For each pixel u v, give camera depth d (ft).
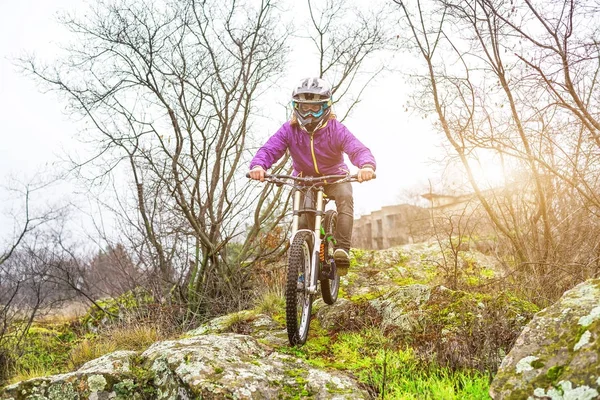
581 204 19.58
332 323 17.84
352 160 15.35
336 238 15.53
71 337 28.22
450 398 12.16
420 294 17.17
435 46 20.22
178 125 25.09
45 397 13.20
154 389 13.37
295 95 15.43
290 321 14.02
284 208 26.99
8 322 29.40
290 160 26.86
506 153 18.74
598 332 9.93
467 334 14.25
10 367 24.31
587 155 18.25
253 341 15.23
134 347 19.94
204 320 24.70
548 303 17.53
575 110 17.10
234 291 25.81
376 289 22.89
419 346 14.97
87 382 13.34
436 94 20.04
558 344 10.28
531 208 21.38
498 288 19.08
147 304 24.70
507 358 10.60
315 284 14.55
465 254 25.45
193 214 25.18
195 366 12.81
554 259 19.29
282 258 28.02
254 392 12.07
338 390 12.69
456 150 20.36
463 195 22.97
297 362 14.30
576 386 9.37
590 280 11.55
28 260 31.30
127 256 27.76
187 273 26.86
